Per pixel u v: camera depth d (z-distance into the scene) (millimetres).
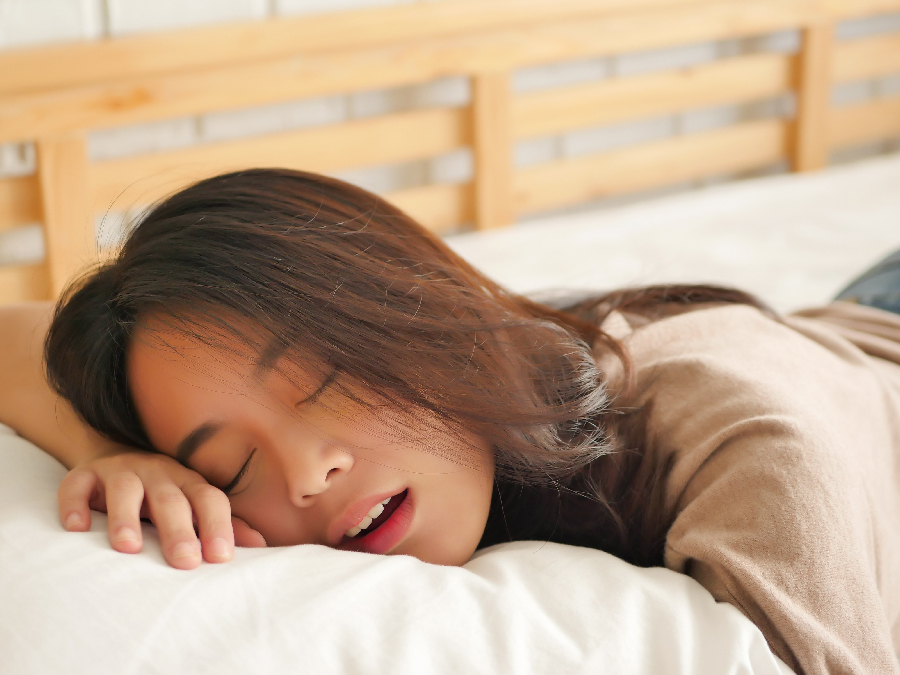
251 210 605
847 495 535
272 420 542
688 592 519
